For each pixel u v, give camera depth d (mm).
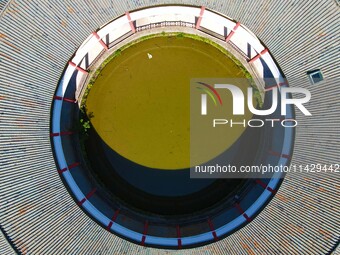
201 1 25938
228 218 28828
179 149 30922
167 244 26094
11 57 25016
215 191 30922
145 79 30969
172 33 30828
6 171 24594
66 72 26438
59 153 26078
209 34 30203
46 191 25172
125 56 31031
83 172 30203
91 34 26562
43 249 24391
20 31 25094
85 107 30875
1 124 24688
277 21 25688
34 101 25453
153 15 27281
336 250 24078
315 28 25141
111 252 25281
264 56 26750
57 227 24906
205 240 26031
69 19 25688
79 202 25828
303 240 24547
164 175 31094
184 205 30922
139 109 30953
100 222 25938
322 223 24422
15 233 24203
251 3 25703
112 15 26031
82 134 30594
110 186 30969
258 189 29375
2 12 24719
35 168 25172
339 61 24766
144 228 28578
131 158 31125
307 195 24953
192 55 31000
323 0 24812
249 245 25312
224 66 30922
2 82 24844
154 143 30969
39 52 25516
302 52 25516
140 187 31250
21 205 24562
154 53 31047
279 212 25359
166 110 30891
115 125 31047
